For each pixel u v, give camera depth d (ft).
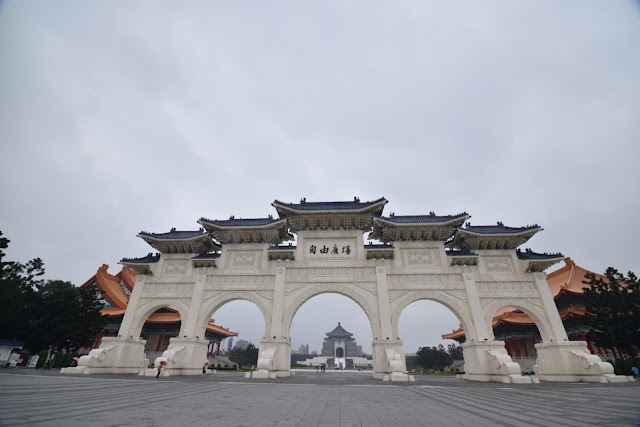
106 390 50.83
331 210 106.01
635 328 98.43
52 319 123.54
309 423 28.35
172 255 110.93
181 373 92.79
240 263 106.83
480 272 101.04
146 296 105.40
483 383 79.51
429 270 101.35
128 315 102.37
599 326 103.81
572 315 122.21
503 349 89.30
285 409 36.17
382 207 109.09
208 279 105.09
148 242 111.75
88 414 29.60
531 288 98.73
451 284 99.25
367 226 109.70
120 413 30.66
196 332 98.68
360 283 100.32
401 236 106.32
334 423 28.58
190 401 40.81
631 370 91.09
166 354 91.35
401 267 102.01
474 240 104.88
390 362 86.84
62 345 126.41
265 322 97.81
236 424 27.09
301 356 523.29
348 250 105.70
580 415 33.30
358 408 37.86
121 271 170.71
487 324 94.12
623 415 33.14
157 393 48.96
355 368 346.95
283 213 112.88
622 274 108.58
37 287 131.23
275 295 99.50
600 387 66.64
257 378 85.46
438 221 105.29
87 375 83.25
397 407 39.06
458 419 31.09
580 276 134.10
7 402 35.19
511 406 40.16
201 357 99.76
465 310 96.17
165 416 29.78
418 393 55.98
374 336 93.50
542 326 94.32
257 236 109.50
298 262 104.47
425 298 98.02
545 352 91.86
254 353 336.90
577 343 88.63
